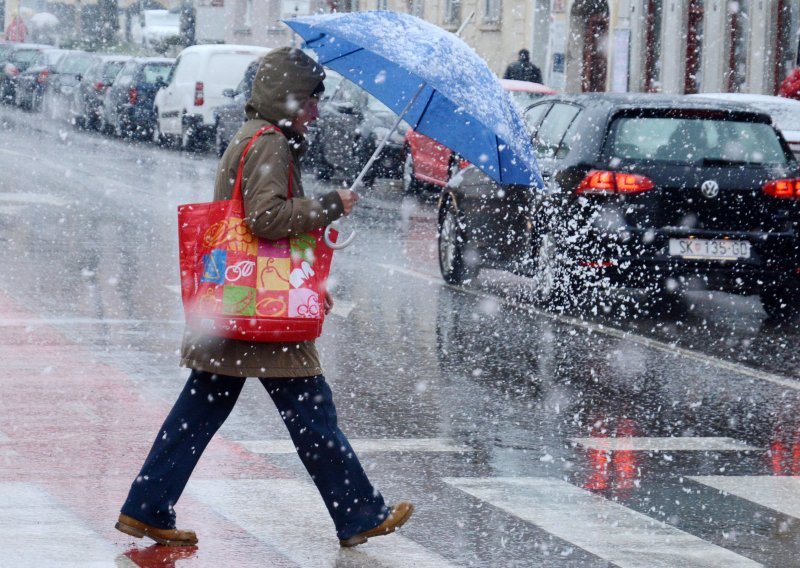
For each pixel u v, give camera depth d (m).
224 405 13.10
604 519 14.68
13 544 13.13
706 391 21.48
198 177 59.28
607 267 27.75
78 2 173.12
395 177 60.09
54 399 19.17
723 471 16.81
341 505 13.24
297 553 13.20
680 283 28.00
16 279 29.75
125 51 149.88
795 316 29.09
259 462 16.41
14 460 16.06
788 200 28.17
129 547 13.18
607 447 17.84
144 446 16.88
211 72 79.44
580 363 23.42
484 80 12.77
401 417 19.12
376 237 41.19
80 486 15.12
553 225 28.47
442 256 32.53
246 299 12.41
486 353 23.98
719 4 76.06
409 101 13.51
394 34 12.84
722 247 27.89
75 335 23.91
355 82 13.85
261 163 12.33
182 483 13.18
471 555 13.34
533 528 14.28
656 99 29.11
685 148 28.11
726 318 28.89
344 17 13.30
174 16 149.50
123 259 33.44
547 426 18.89
